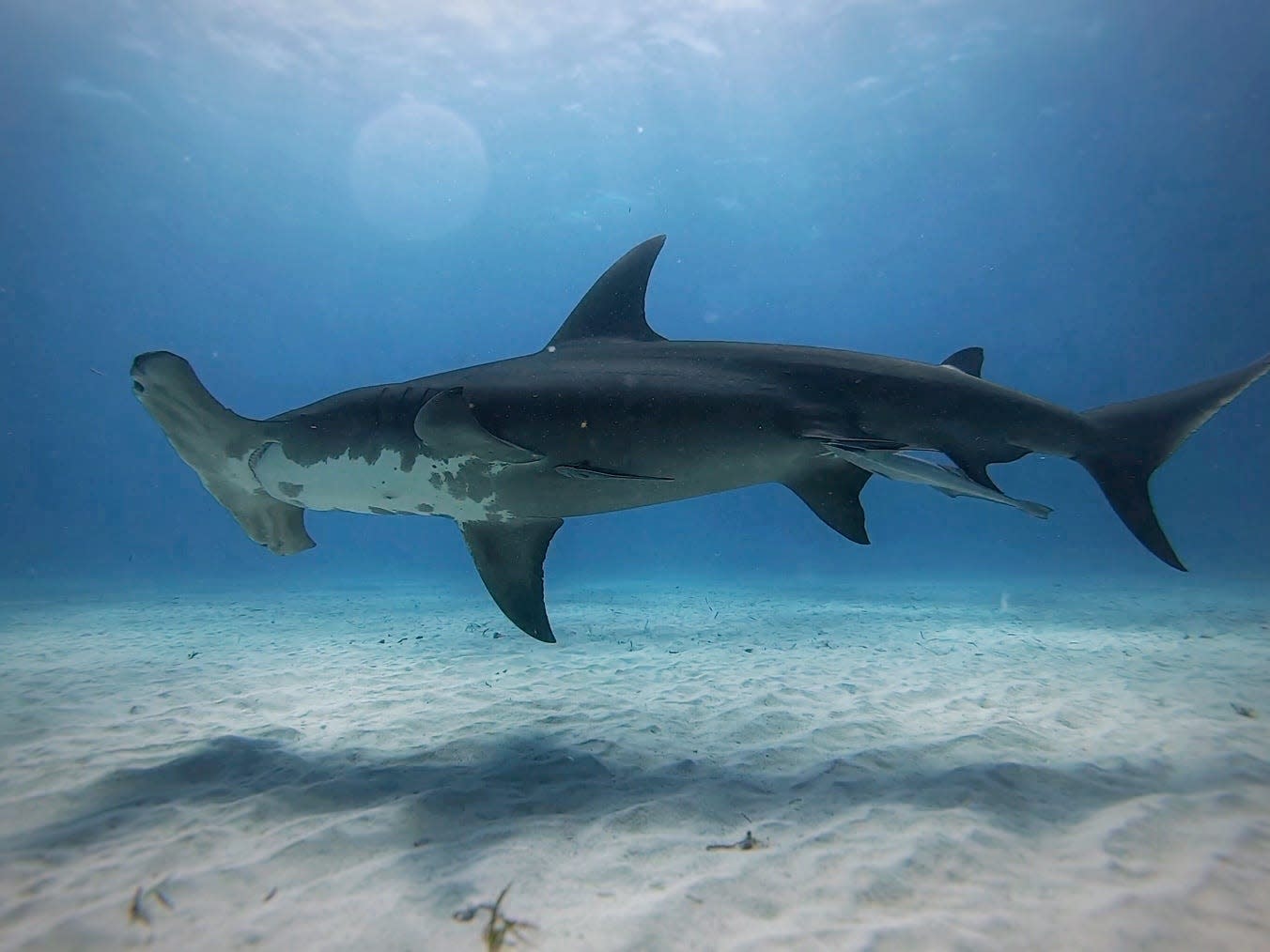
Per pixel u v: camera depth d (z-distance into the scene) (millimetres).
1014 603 16484
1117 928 2340
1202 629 11062
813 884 2691
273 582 29094
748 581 28062
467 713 5758
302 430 4430
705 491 4699
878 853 2941
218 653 9453
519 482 4418
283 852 3045
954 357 5480
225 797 3842
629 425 4391
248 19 29406
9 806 3709
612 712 5703
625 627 11898
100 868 2990
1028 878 2732
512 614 4656
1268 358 5199
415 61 33250
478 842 3133
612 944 2307
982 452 4930
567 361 4695
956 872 2779
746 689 6559
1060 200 42094
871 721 5238
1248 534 54562
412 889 2711
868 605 16359
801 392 4602
